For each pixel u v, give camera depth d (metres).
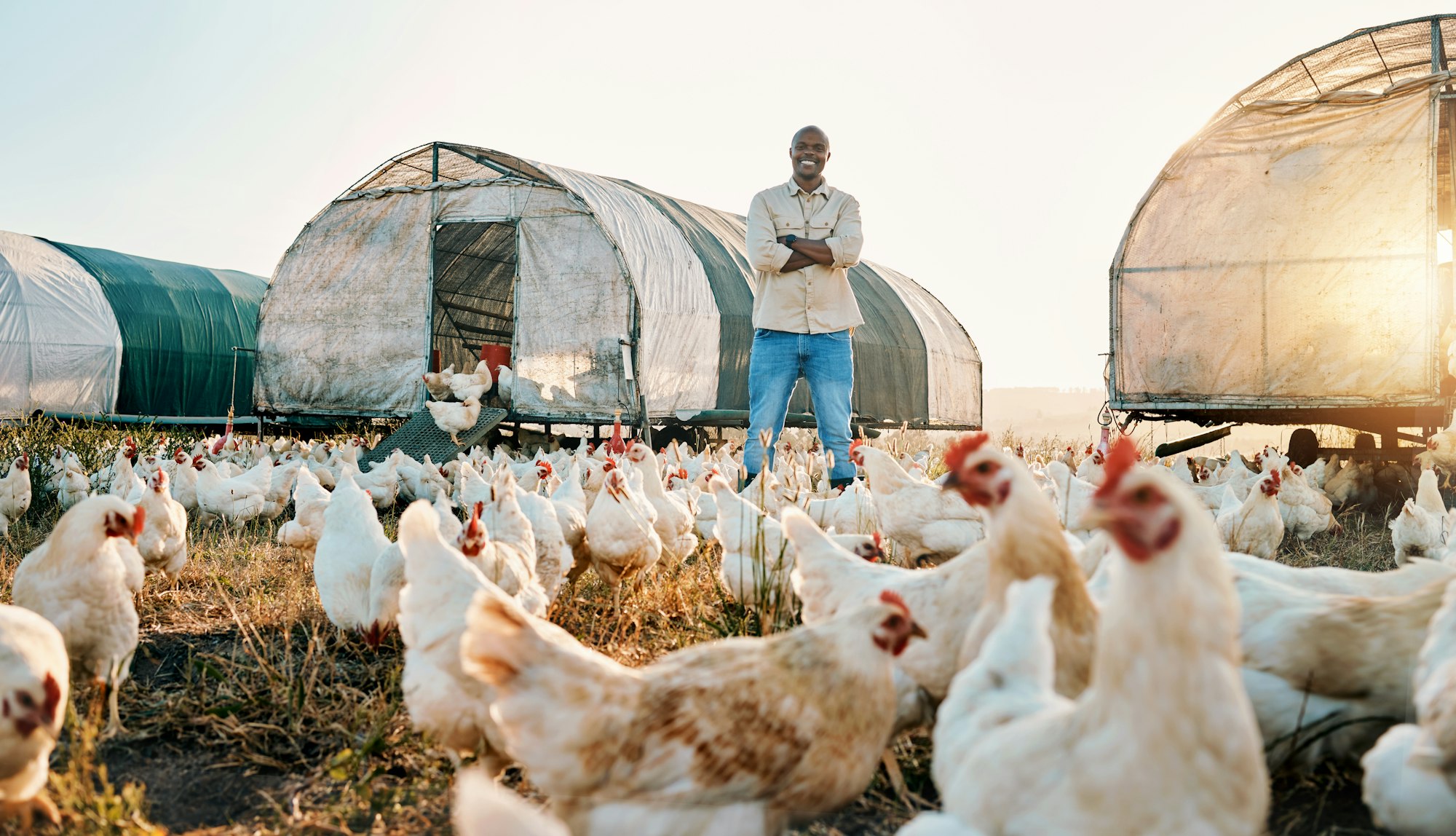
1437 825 2.67
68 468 10.59
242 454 15.02
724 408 19.20
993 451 3.14
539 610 5.18
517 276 17.39
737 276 20.56
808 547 4.46
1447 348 14.19
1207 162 13.16
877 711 3.04
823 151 9.82
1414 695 3.09
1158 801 2.08
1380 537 10.35
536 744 2.76
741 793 2.79
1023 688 2.61
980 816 2.34
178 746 4.23
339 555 5.62
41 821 3.35
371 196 18.48
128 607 4.46
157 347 24.83
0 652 3.08
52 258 24.25
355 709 4.41
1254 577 3.70
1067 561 3.02
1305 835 3.24
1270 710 3.36
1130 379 13.66
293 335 19.19
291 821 3.47
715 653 3.06
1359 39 12.77
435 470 12.57
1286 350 12.75
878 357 22.86
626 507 6.71
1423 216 12.01
